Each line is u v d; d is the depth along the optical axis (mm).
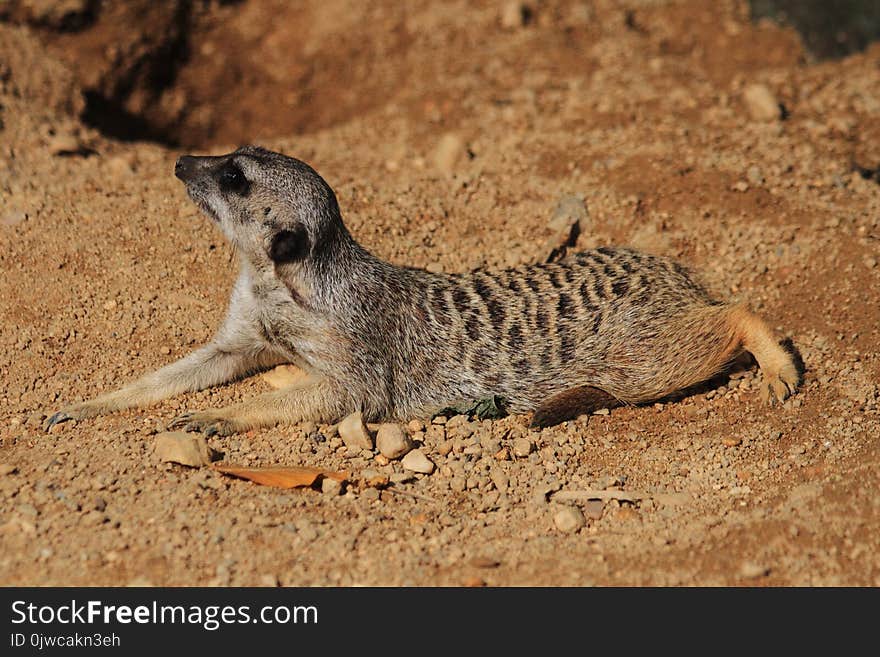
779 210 2041
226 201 1922
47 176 2047
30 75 2129
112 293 1980
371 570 1832
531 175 2080
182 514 1847
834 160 2084
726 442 1917
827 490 1873
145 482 1865
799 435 1921
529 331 1944
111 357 1955
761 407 1942
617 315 1942
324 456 1900
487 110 2152
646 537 1856
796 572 1832
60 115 2119
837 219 2029
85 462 1875
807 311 1993
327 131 2170
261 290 1927
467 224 2049
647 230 2039
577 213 2043
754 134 2104
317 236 1920
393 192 2062
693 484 1894
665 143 2090
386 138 2145
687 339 1941
